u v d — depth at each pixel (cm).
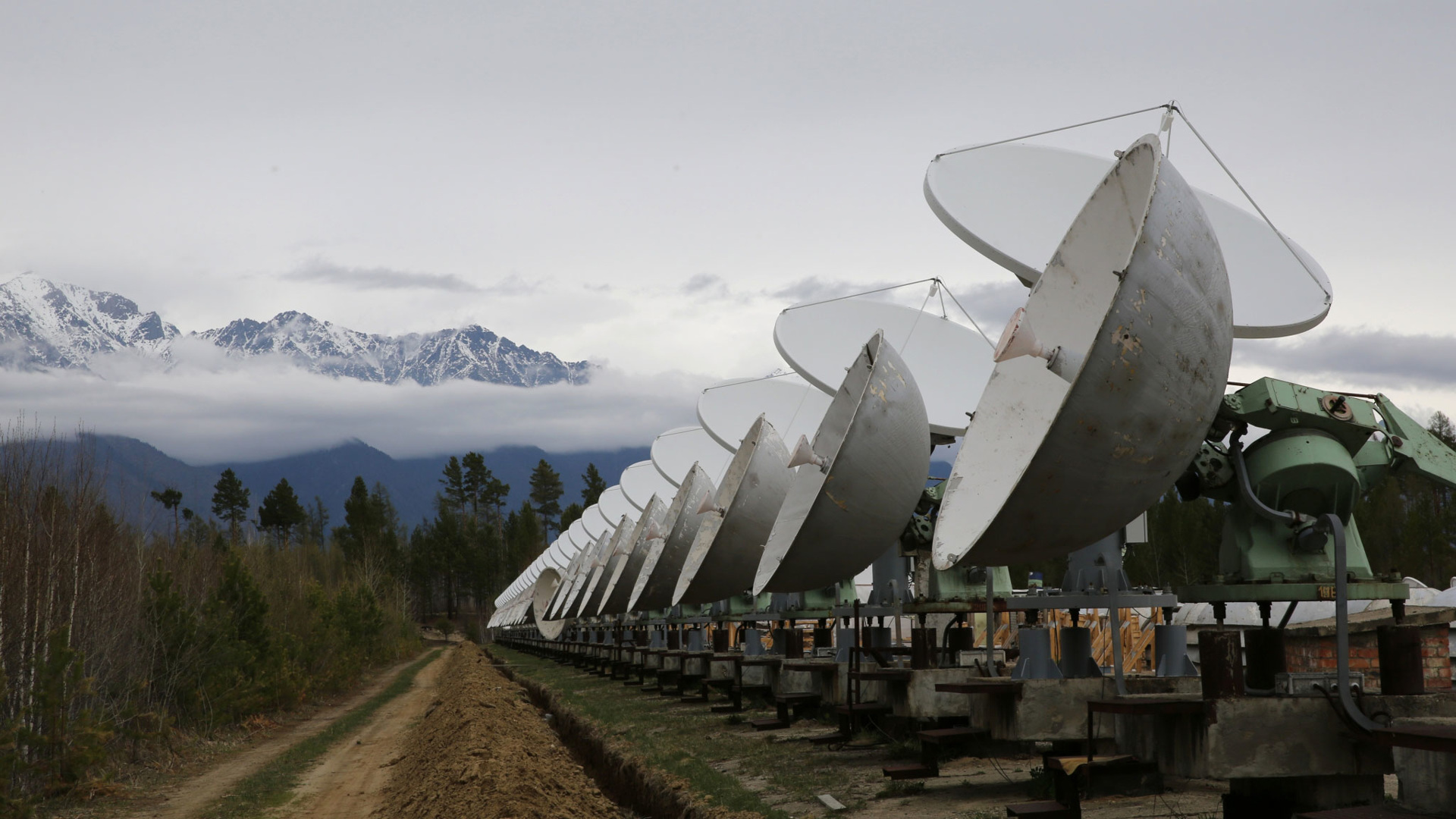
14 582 2462
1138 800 1434
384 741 3188
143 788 2364
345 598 6694
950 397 3067
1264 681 1316
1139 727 1245
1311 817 915
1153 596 2000
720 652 3447
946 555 1391
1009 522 1256
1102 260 1383
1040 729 1481
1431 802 901
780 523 2375
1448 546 5516
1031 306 1453
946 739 1655
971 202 2275
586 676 5747
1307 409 1355
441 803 1681
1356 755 1095
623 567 4784
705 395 4559
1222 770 1088
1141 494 1238
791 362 3325
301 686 4553
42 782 2177
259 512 19725
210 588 4347
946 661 2236
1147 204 1150
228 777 2531
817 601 3225
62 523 2730
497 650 12250
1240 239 2009
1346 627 1081
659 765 2069
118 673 2856
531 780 1791
